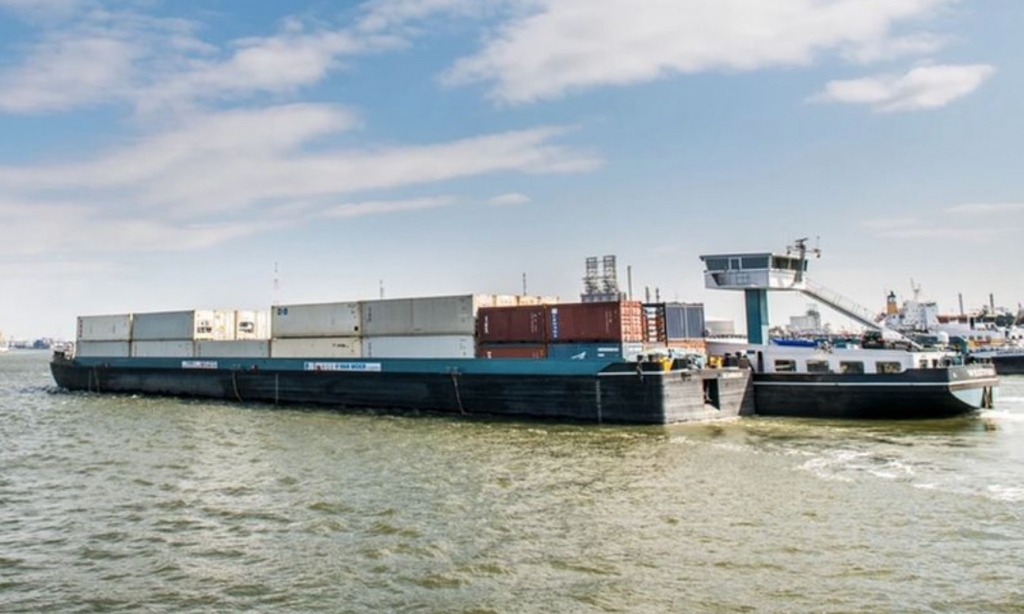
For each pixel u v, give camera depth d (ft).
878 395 131.64
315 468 93.56
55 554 59.77
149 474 92.48
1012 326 346.95
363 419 148.46
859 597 46.62
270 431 131.95
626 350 138.82
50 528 67.56
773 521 64.18
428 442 114.32
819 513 66.59
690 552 56.18
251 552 59.06
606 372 134.21
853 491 74.90
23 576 54.60
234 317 215.92
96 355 235.20
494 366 148.05
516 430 127.54
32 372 430.61
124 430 137.18
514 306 150.92
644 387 130.52
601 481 82.38
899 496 72.43
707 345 159.63
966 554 54.49
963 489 75.15
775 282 163.22
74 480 89.45
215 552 59.36
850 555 54.70
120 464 100.17
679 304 154.81
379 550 58.44
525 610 45.78
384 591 49.65
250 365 189.37
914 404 129.18
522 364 144.15
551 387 140.46
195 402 192.34
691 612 44.80
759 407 143.84
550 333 145.48
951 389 126.52
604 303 139.74
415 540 60.85
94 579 53.72
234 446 114.62
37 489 84.43
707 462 92.58
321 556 57.52
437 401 156.04
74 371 239.30
